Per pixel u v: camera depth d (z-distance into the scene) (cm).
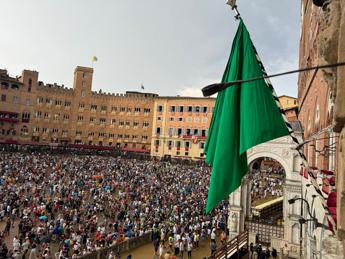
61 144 10988
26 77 10512
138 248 3114
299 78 3600
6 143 10000
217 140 927
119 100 12112
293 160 2984
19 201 3744
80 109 11775
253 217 3550
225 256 2256
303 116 2889
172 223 3550
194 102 10506
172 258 2639
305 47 2752
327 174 1330
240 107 911
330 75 680
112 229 3359
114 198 4612
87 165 7169
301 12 3353
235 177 889
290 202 1194
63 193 4331
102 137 11988
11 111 10175
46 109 11044
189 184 5994
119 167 7325
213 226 3700
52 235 2897
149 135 11781
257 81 903
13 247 2508
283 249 2794
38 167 6181
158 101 11038
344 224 498
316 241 1535
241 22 970
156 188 5328
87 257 2439
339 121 519
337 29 584
